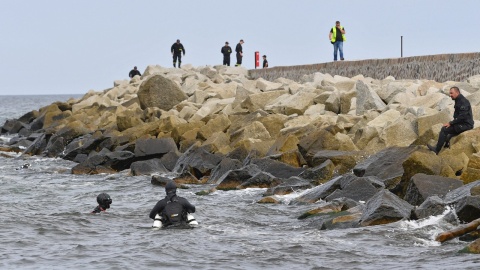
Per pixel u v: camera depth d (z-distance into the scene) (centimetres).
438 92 6562
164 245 3175
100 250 3111
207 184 5247
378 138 5316
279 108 7044
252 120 6612
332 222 3559
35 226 3634
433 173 4119
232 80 10156
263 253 3034
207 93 8612
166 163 6031
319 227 3584
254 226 3684
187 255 3009
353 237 3266
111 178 5784
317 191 4328
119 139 6888
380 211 3494
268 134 6122
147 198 4728
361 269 2758
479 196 3344
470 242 3030
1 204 4450
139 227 3662
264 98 7431
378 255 2972
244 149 5634
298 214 3981
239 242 3244
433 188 3778
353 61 9025
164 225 3631
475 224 3166
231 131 6562
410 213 3478
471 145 4625
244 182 4897
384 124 5572
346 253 3014
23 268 2811
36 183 5594
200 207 4206
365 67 8856
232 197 4591
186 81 9750
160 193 4950
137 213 4069
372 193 4097
